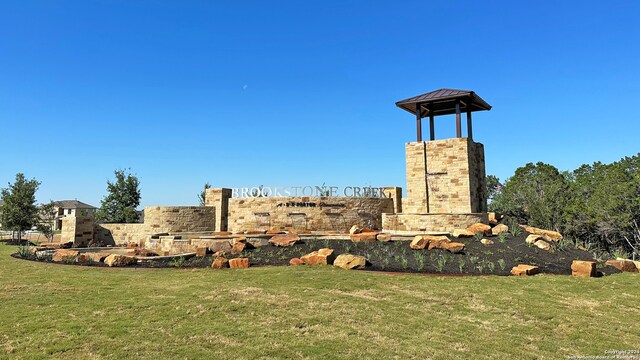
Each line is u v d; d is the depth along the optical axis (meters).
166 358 7.77
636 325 10.40
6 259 21.98
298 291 13.05
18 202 36.69
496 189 71.50
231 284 14.18
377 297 12.44
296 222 30.86
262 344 8.57
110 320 10.04
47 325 9.58
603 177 49.16
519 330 9.84
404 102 31.27
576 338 9.43
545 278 15.02
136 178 49.19
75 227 32.88
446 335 9.39
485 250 18.98
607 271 16.52
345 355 8.08
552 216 48.00
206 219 34.78
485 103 31.70
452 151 29.38
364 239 21.66
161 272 16.98
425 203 29.97
